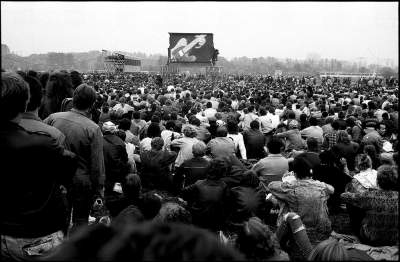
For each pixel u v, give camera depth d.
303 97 26.97
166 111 14.20
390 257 4.54
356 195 5.21
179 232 1.10
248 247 3.17
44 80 6.73
